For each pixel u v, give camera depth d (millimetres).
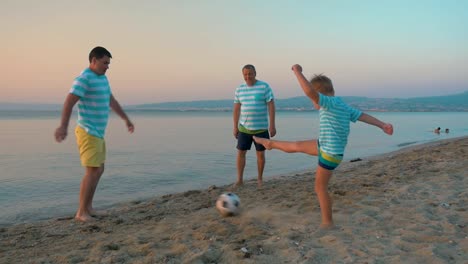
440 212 4809
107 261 3383
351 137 27156
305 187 6914
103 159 5121
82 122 4797
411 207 5043
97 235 4344
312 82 4078
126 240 3988
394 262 3254
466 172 7637
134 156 15539
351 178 7605
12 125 45938
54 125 46000
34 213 6574
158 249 3662
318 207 5105
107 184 9555
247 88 6656
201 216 5023
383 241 3777
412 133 31859
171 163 13508
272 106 6695
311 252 3455
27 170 11859
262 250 3559
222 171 11719
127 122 5465
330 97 3852
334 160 3912
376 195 5781
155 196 8000
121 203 7062
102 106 4852
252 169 12008
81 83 4578
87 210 5258
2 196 8211
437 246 3613
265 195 6172
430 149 13617
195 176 10844
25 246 4059
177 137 26906
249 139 6867
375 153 16688
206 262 3328
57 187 9266
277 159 14258
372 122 3863
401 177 7375
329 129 3875
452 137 26344
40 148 18719
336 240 3773
